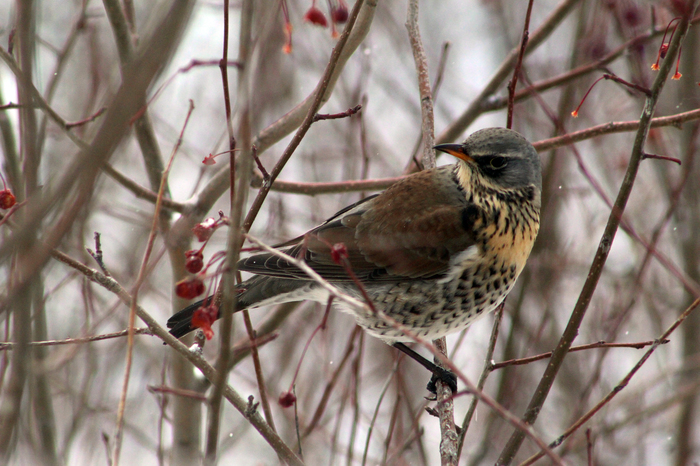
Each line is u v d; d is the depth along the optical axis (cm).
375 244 970
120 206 1352
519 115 1644
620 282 1510
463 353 1609
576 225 1706
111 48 1502
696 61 1518
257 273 926
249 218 705
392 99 1833
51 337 1277
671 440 1436
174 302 1034
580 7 1480
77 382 1275
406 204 982
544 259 1476
